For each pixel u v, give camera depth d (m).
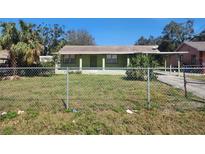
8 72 20.73
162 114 6.71
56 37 42.50
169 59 32.72
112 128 5.64
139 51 25.28
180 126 5.77
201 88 11.99
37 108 7.47
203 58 24.67
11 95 9.95
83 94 10.16
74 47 28.86
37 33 22.08
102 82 15.22
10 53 20.66
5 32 20.42
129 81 15.80
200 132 5.41
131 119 6.26
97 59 26.73
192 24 51.59
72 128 5.64
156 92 10.67
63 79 17.53
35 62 21.55
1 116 6.45
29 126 5.77
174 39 52.31
